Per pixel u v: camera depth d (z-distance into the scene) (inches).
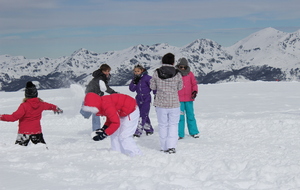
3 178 160.7
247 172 176.9
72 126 422.6
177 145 270.1
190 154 233.6
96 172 173.9
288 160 206.5
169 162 197.5
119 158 207.8
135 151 224.2
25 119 246.5
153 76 252.8
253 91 863.1
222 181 162.7
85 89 319.0
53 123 443.8
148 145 287.3
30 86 246.1
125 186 149.7
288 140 293.6
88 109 210.1
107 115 215.3
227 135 326.3
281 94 757.9
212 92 866.1
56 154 217.3
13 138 348.5
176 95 250.1
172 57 251.1
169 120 249.6
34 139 249.0
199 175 175.2
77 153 218.2
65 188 146.6
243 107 533.3
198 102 633.0
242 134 325.4
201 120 389.7
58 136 347.9
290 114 413.7
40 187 147.2
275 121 357.7
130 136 228.2
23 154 219.5
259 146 267.3
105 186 150.3
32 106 243.3
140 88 327.0
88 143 277.6
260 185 157.5
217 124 373.1
